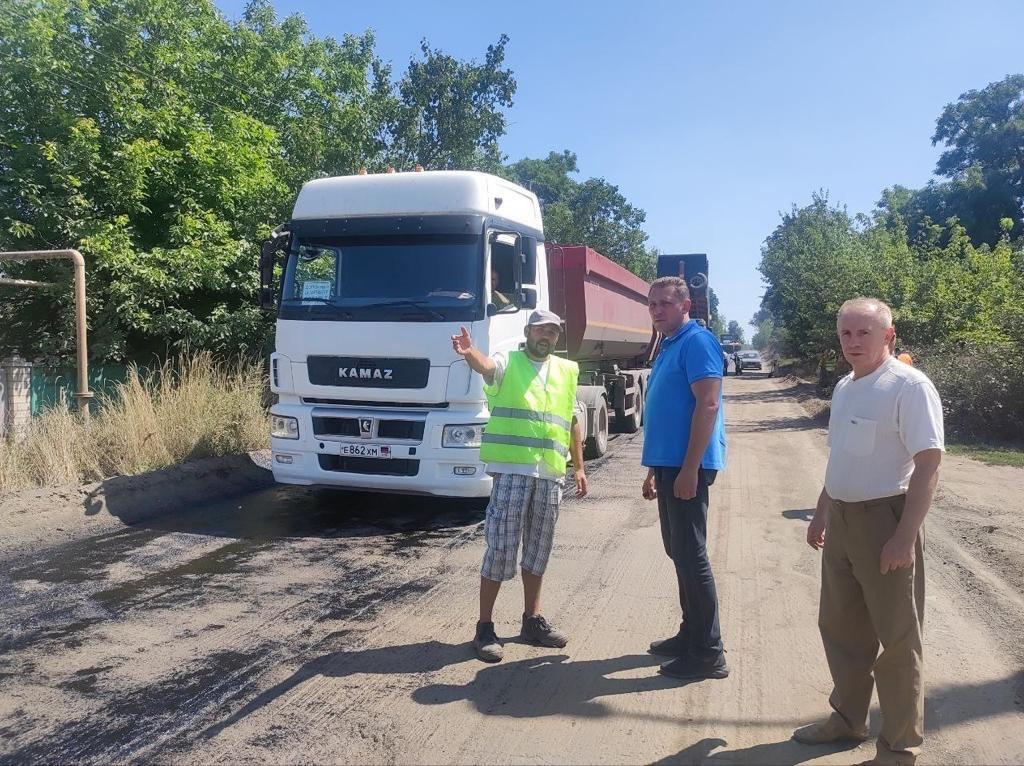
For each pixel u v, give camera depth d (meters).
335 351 7.56
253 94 17.25
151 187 13.56
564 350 11.20
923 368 16.12
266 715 3.79
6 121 12.91
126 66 13.55
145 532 7.28
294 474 7.79
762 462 11.72
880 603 3.21
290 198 15.44
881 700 3.26
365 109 20.36
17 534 6.79
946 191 45.44
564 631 4.88
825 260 24.19
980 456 11.95
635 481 10.02
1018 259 17.75
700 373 4.04
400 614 5.18
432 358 7.30
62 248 12.86
